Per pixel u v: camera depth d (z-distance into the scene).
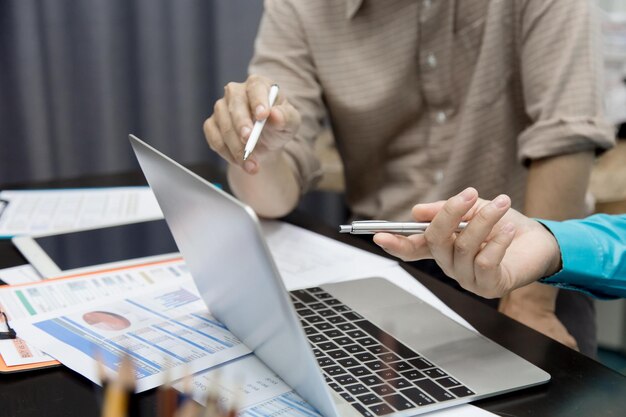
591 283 0.59
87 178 1.09
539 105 0.87
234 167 0.87
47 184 1.06
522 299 0.76
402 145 1.04
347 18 1.00
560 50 0.86
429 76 0.98
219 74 1.69
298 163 0.94
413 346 0.52
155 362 0.49
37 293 0.63
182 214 0.47
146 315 0.58
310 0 1.02
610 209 1.25
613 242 0.60
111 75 1.64
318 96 1.03
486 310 0.61
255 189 0.86
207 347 0.52
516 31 0.92
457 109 0.99
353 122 1.03
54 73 1.61
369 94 1.00
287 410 0.43
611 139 0.84
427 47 0.97
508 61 0.94
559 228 0.58
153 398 0.45
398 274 0.70
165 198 0.50
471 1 0.93
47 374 0.48
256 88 0.71
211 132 0.74
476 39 0.94
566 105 0.84
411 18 0.96
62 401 0.45
